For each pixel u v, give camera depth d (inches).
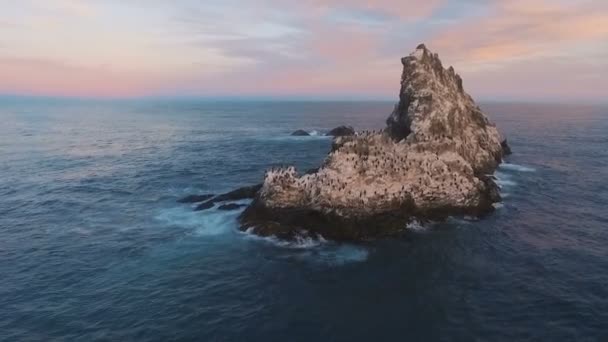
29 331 1169.4
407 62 2866.6
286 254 1640.0
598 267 1531.7
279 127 7199.8
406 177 1964.8
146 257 1644.9
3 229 1966.0
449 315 1226.6
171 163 3543.3
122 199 2437.3
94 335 1147.9
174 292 1375.5
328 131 6235.2
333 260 1584.6
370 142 2038.6
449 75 3198.8
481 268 1517.0
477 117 3280.0
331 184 1838.1
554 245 1726.1
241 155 3941.9
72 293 1378.0
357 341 1112.8
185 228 1935.3
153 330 1168.2
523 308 1261.1
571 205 2272.4
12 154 4089.6
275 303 1300.4
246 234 1822.1
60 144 4874.5
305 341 1114.7
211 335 1143.6
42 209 2268.7
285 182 1902.1
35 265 1585.9
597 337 1119.6
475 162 2728.8
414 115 2504.9
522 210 2154.3
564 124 7381.9
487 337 1124.5
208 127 7273.6
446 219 1951.3
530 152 3973.9
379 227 1790.1
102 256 1659.7
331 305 1286.9
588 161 3548.2
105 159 3789.4
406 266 1531.7
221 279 1457.9
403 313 1239.5
